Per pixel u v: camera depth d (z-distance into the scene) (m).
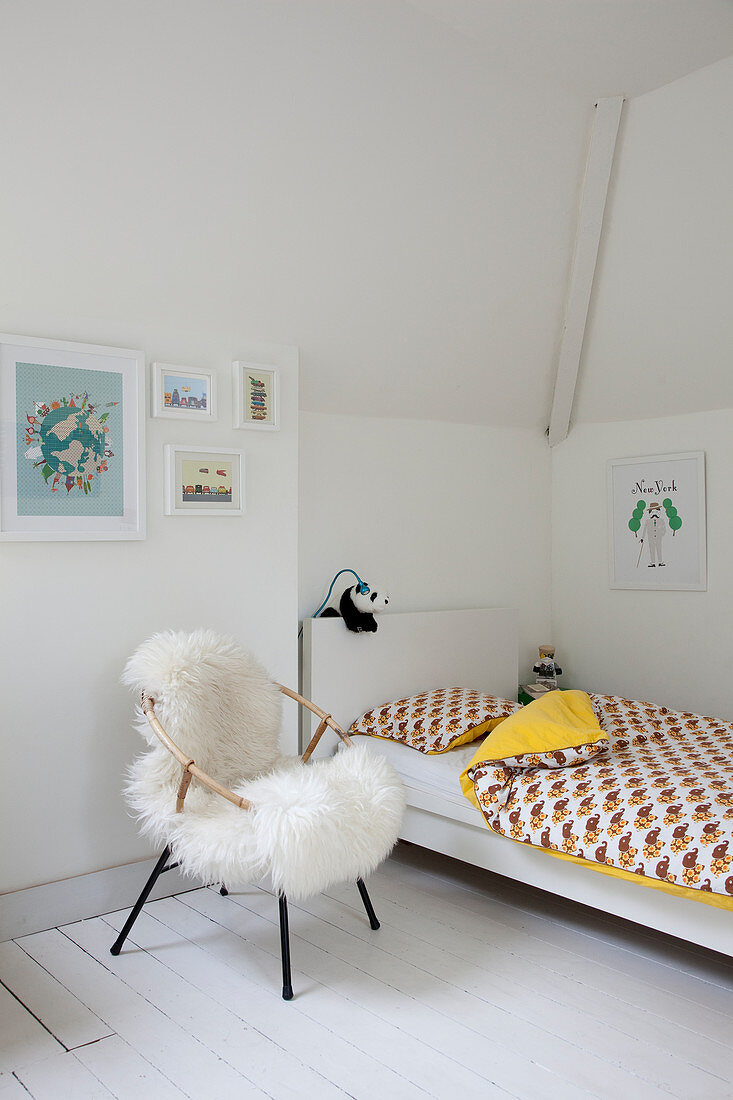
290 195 2.75
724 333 3.53
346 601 3.43
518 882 3.04
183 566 2.94
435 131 2.81
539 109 2.93
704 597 3.89
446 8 2.47
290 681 3.24
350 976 2.34
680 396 3.89
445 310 3.44
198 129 2.46
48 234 2.46
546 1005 2.21
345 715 3.45
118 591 2.78
